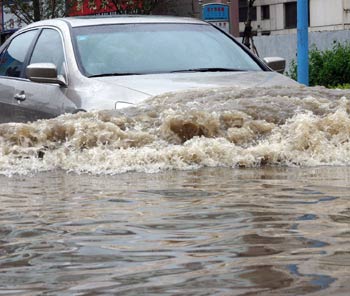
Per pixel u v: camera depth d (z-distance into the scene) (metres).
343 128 5.70
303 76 14.53
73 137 5.78
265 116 6.02
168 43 8.57
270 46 28.05
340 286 2.05
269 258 2.44
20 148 5.80
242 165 5.35
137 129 5.89
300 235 2.81
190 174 4.96
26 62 9.09
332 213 3.28
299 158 5.44
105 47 8.32
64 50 8.36
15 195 4.21
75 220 3.33
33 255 2.63
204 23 9.29
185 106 6.34
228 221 3.17
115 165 5.34
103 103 7.27
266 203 3.65
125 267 2.41
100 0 32.22
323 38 27.12
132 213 3.47
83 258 2.56
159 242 2.78
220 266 2.37
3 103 9.20
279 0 42.72
